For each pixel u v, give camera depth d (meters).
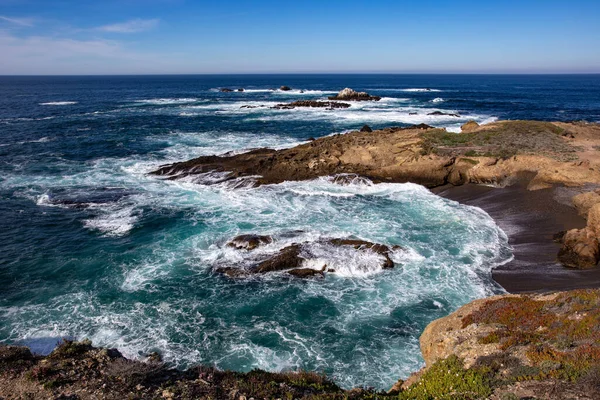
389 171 32.97
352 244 20.66
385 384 12.56
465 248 21.19
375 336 14.80
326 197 29.09
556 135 38.06
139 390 9.94
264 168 33.81
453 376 9.58
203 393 9.86
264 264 19.17
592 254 18.41
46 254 20.86
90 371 10.85
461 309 13.77
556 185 26.61
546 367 8.93
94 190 30.70
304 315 16.05
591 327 10.07
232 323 15.60
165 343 14.45
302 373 11.84
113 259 20.38
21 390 9.88
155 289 17.77
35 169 36.19
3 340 14.38
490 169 30.16
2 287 17.86
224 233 23.17
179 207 27.39
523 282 17.81
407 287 17.80
